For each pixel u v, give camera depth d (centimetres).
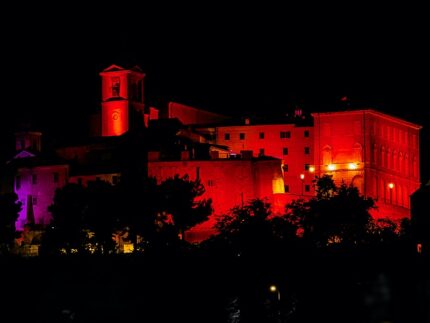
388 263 14212
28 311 14912
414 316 11969
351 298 12825
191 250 16050
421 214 17488
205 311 14250
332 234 17162
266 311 13600
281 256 14850
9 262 16712
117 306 14838
